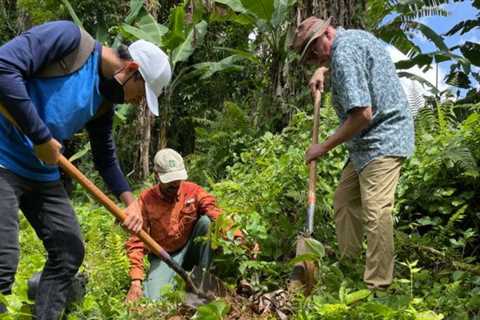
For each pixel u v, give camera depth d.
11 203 3.02
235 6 8.70
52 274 3.27
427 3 9.60
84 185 3.28
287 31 7.89
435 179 4.87
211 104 11.49
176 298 3.77
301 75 7.80
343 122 4.01
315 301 3.47
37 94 3.00
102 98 3.17
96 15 11.02
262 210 4.68
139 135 9.83
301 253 3.88
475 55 10.56
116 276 4.37
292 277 3.82
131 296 4.10
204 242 4.38
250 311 3.74
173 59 9.45
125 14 11.20
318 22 4.00
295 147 5.63
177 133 11.50
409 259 4.43
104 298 3.76
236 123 7.59
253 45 10.05
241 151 7.32
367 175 3.87
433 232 4.62
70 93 3.02
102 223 5.69
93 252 4.58
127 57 3.12
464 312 3.41
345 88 3.72
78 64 3.03
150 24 9.56
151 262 4.54
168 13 12.16
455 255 4.26
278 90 7.93
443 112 5.43
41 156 2.99
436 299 3.67
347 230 4.24
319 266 3.97
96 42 3.12
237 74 11.37
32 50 2.88
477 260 4.64
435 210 4.78
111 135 3.54
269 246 4.37
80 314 3.52
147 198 4.54
